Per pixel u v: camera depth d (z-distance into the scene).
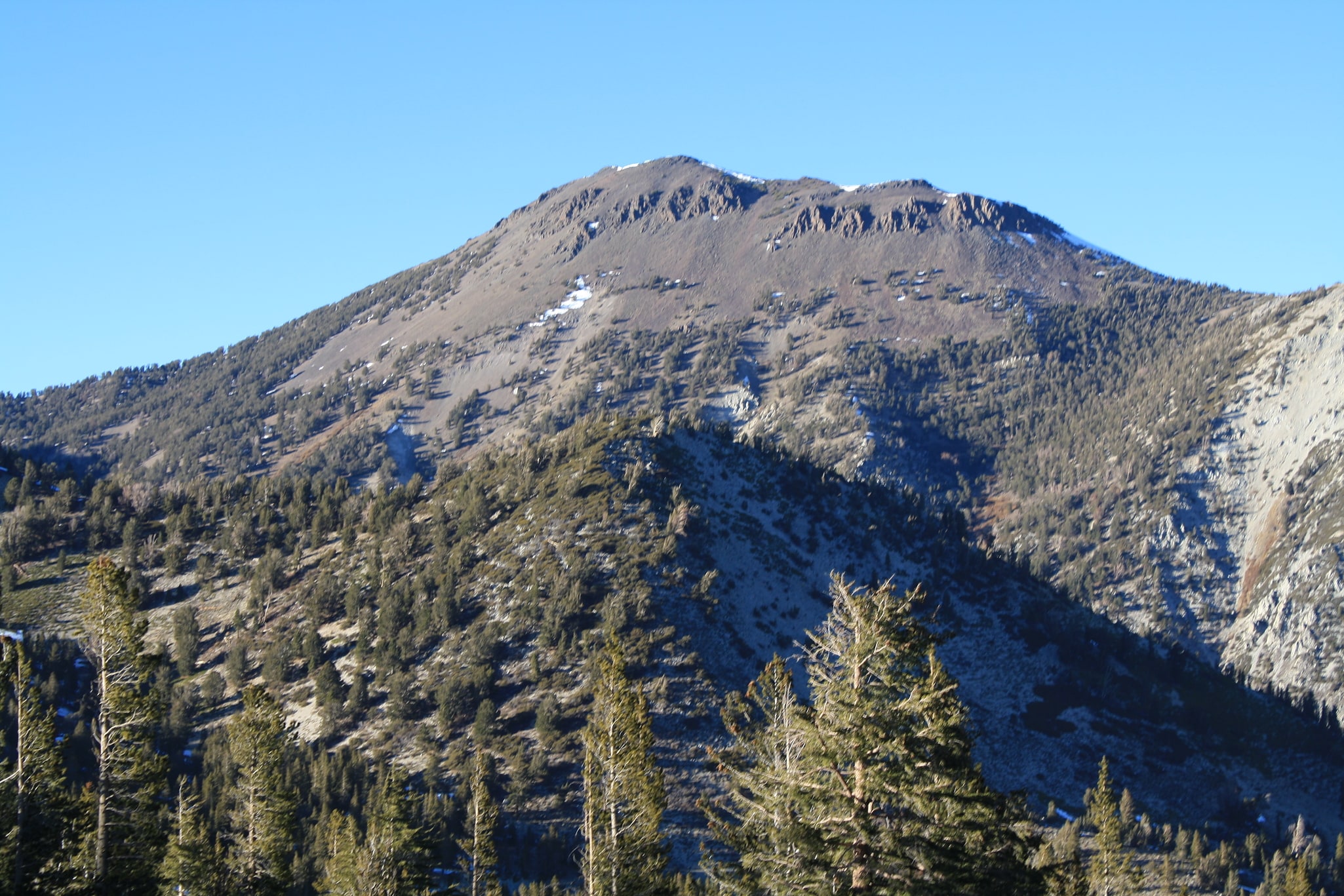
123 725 49.91
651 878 56.66
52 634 138.62
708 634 140.50
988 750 143.75
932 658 35.38
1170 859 117.94
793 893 34.66
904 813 34.81
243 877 64.25
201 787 101.25
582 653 135.12
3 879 46.72
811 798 35.41
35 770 48.00
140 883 50.47
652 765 57.09
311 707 133.88
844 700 34.88
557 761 118.81
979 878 34.00
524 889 92.56
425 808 103.12
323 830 92.00
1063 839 90.75
